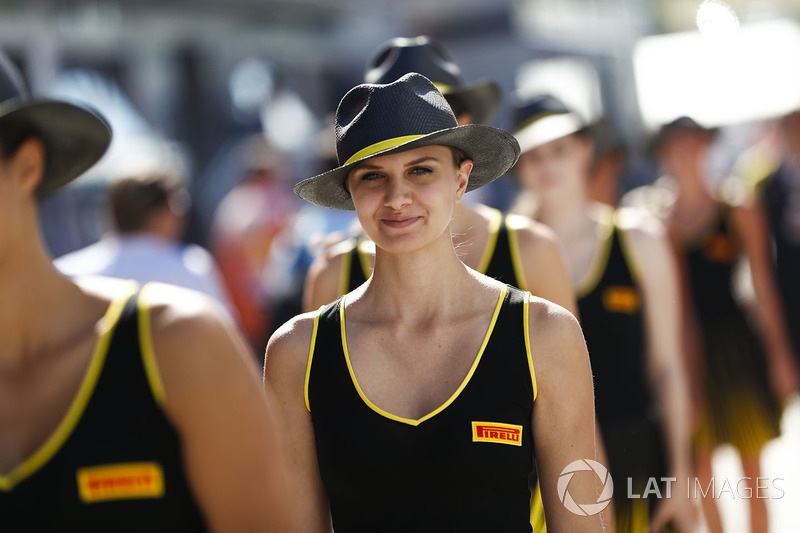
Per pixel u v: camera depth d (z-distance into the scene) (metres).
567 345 5.93
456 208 8.38
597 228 10.86
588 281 10.66
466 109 9.50
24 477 4.96
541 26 38.84
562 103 11.16
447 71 9.41
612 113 42.91
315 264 8.63
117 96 30.05
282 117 34.44
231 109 33.72
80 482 4.98
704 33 35.06
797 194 17.91
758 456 14.09
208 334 5.23
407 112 5.96
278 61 35.25
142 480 5.04
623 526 10.12
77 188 25.80
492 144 6.16
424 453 5.75
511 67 39.59
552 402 5.93
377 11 36.16
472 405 5.78
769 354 14.35
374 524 5.84
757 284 14.91
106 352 5.10
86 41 30.09
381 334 6.06
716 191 14.34
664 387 10.67
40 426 5.03
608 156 14.35
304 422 6.18
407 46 9.42
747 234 14.45
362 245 8.38
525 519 5.89
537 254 8.31
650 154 15.01
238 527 5.32
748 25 35.62
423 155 5.90
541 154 10.88
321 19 35.16
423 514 5.73
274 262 22.44
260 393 5.43
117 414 5.04
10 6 27.77
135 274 13.05
